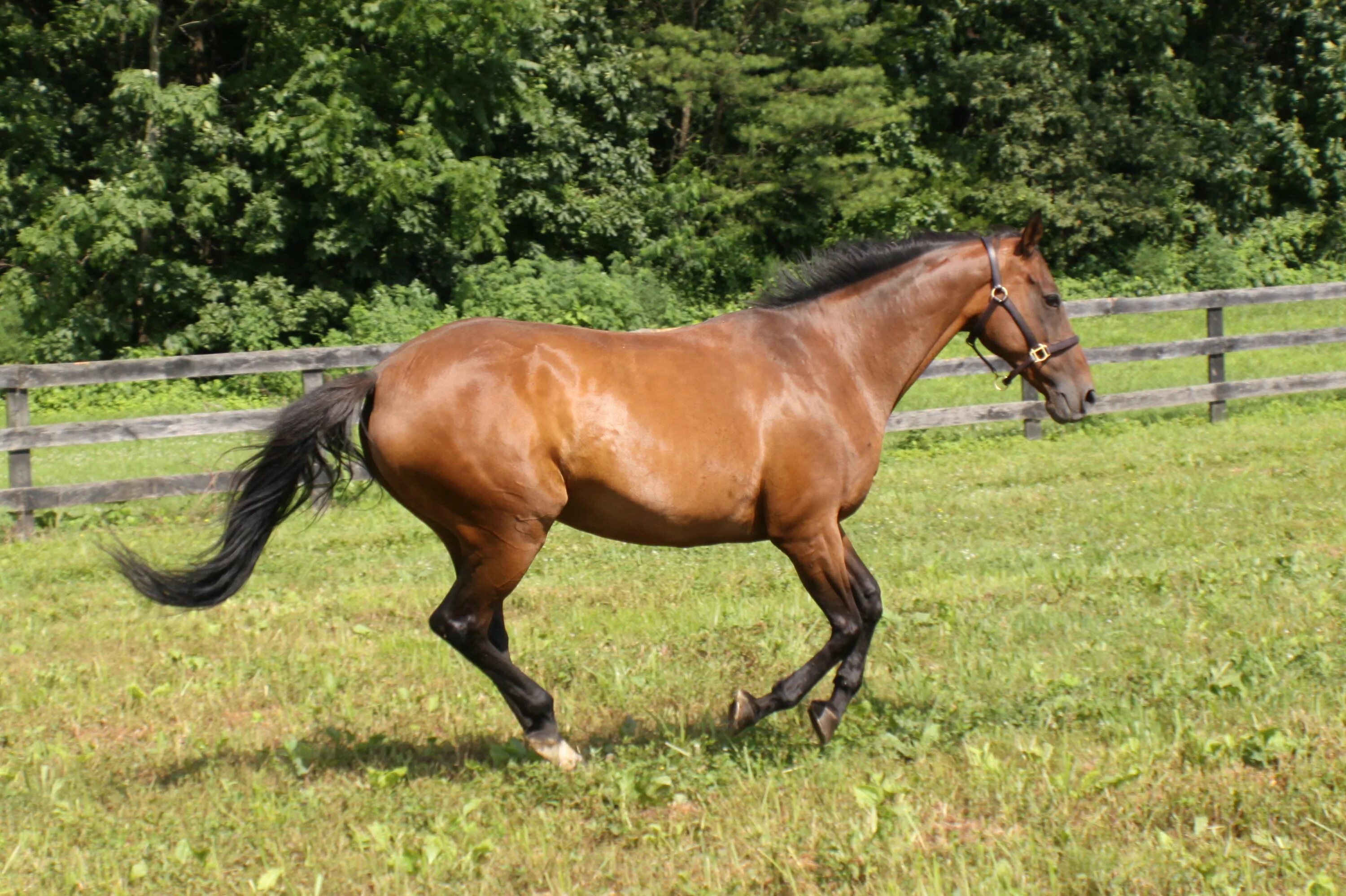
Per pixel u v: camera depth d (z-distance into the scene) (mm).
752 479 4484
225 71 19828
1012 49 23859
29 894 3689
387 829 3982
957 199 22656
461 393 4289
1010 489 9945
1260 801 4031
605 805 4273
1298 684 5062
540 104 19234
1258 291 12758
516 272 18062
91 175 18141
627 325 18047
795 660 5863
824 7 20375
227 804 4367
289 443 4371
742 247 21109
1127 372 15852
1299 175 25375
